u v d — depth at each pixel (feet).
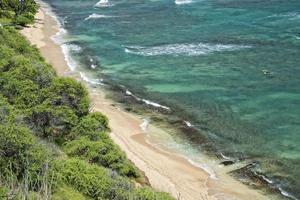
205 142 121.49
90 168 78.84
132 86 164.14
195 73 174.29
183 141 122.31
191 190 99.45
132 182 93.25
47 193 57.88
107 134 109.19
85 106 112.27
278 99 147.02
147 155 113.91
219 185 101.81
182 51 203.10
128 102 149.59
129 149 116.47
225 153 115.65
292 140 120.98
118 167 95.96
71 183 74.69
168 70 179.32
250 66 178.40
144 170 106.01
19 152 68.23
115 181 79.05
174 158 113.09
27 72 113.91
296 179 103.55
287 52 192.75
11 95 108.88
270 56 188.96
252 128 128.77
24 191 55.16
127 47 213.87
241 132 126.62
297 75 165.89
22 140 69.62
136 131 127.44
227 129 128.67
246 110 140.36
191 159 112.88
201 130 128.36
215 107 143.54
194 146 119.55
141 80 169.89
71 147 99.04
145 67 184.34
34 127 100.63
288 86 156.87
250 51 197.06
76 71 181.06
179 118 136.56
